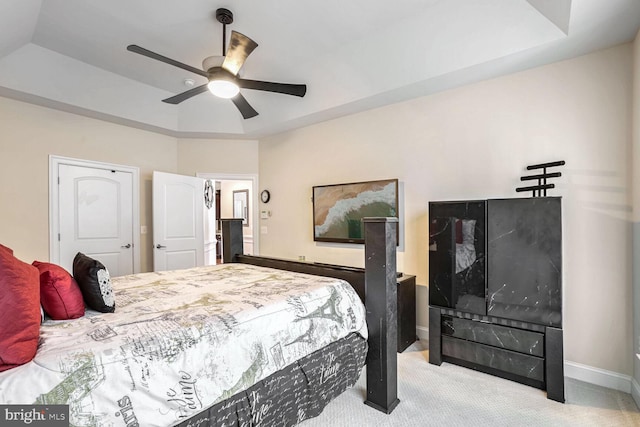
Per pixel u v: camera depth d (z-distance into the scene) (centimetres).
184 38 288
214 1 239
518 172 269
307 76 348
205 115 437
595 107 235
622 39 219
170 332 128
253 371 143
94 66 337
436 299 268
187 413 120
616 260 227
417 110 329
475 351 250
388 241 202
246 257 318
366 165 370
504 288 236
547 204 220
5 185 320
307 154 431
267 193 481
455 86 301
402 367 262
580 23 199
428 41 266
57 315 140
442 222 265
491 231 241
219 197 813
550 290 218
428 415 195
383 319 201
